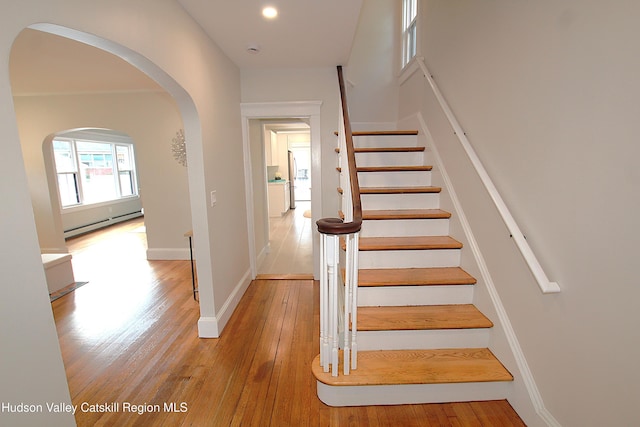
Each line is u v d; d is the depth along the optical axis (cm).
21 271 98
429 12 304
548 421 148
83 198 681
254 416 174
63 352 235
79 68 314
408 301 215
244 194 359
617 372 112
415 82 343
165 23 183
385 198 272
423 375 176
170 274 404
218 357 227
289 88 343
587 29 120
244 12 212
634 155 103
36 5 104
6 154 93
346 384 172
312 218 368
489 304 194
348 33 249
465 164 227
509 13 172
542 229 150
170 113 433
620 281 110
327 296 173
